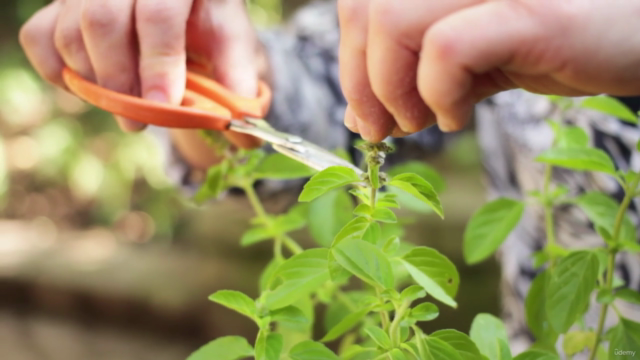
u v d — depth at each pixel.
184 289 0.96
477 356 0.22
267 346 0.23
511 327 0.45
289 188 0.43
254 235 0.30
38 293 1.02
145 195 1.32
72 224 1.29
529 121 0.41
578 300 0.25
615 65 0.19
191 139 0.39
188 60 0.34
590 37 0.19
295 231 0.88
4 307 1.04
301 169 0.30
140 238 1.24
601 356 0.27
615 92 0.20
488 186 0.49
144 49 0.29
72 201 1.32
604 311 0.25
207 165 0.41
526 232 0.43
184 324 0.94
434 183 0.30
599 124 0.37
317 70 0.46
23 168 1.33
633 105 0.36
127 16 0.29
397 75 0.21
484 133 0.47
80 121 1.36
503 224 0.29
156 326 0.95
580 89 0.20
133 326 0.97
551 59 0.19
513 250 0.44
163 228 1.23
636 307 0.36
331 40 0.47
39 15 0.31
